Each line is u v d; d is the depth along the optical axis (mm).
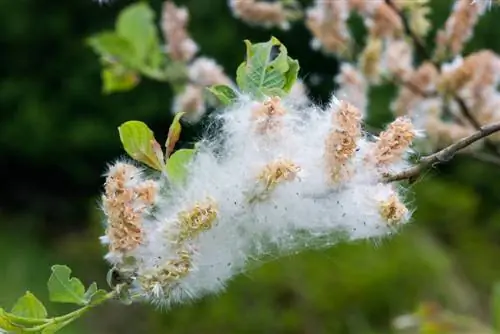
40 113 5254
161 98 5125
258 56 904
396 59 1255
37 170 5480
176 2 4820
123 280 878
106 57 1347
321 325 2945
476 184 4324
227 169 882
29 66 5285
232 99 901
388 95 3600
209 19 4832
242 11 1304
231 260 883
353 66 1300
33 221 5285
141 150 885
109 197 872
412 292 2973
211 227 873
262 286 2996
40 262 4457
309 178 876
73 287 903
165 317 3145
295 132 889
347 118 876
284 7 1460
